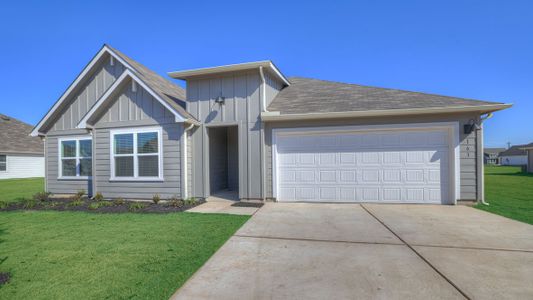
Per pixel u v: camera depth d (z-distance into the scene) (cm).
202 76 894
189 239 464
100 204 781
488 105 703
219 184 1033
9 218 644
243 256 384
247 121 849
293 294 279
